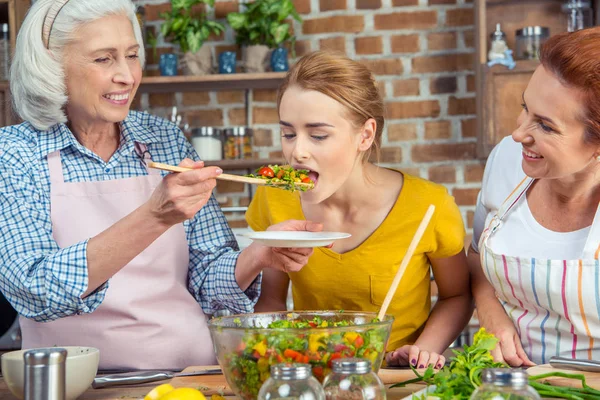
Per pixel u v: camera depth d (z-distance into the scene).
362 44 3.39
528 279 1.47
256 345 1.03
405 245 1.66
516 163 1.63
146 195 1.65
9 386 1.14
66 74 1.52
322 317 1.26
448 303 1.78
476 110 3.33
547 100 1.29
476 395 0.81
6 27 3.11
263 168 1.46
